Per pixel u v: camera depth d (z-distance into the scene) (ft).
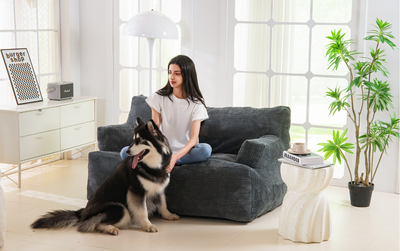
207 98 14.58
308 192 9.03
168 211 10.40
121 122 16.06
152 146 9.05
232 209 9.96
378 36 11.33
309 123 13.64
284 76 13.73
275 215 10.78
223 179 9.94
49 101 14.17
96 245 8.84
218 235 9.45
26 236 9.27
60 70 15.94
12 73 13.28
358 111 12.92
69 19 15.60
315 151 13.76
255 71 13.94
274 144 10.84
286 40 13.52
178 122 10.46
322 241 9.22
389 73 11.55
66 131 14.25
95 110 15.48
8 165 14.84
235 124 11.76
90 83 16.21
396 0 12.12
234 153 11.67
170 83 10.32
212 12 14.08
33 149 13.04
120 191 9.47
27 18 14.52
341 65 13.20
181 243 9.00
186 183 10.21
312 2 13.09
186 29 14.49
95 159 11.00
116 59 15.69
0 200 8.44
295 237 9.13
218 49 14.20
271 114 11.71
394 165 12.67
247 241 9.14
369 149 11.68
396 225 10.25
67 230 9.61
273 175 10.71
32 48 14.80
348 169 12.37
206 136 11.89
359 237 9.48
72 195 12.21
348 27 12.92
